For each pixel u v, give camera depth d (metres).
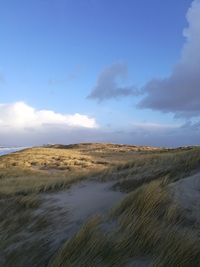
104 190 15.20
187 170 14.99
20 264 9.40
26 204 14.06
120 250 8.33
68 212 12.06
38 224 11.54
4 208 14.58
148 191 10.34
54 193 16.08
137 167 17.95
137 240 8.48
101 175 17.78
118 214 10.27
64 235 10.18
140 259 7.98
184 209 9.70
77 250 8.62
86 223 9.68
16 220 12.66
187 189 10.70
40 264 9.10
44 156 49.38
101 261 8.14
